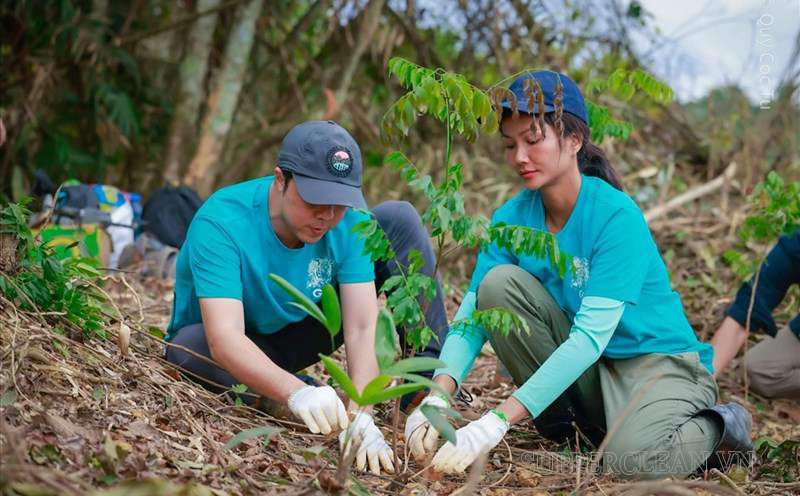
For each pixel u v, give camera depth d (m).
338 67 7.32
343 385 2.09
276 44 7.51
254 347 2.61
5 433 1.96
